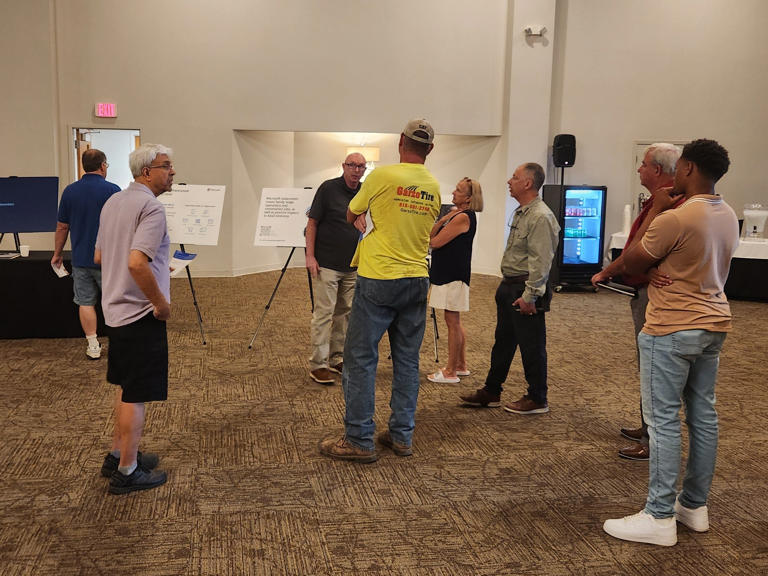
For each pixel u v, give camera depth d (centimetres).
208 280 913
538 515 293
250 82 923
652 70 992
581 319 734
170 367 507
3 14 857
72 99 895
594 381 500
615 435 390
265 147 977
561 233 912
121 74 898
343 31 936
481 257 1038
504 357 420
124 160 1186
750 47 978
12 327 573
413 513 292
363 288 333
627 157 1009
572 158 973
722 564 257
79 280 504
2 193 593
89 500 296
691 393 277
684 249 259
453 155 1027
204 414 407
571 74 997
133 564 248
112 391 443
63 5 875
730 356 591
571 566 254
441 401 443
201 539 266
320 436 376
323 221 461
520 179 389
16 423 385
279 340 596
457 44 962
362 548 263
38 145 883
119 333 288
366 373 338
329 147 1025
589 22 988
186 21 902
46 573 241
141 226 277
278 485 315
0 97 870
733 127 992
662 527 269
